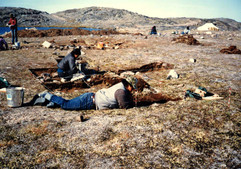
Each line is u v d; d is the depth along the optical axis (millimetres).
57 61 8320
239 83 5227
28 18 71625
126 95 3660
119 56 9516
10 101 3625
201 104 3801
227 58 8789
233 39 16641
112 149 2414
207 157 2258
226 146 2455
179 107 3688
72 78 5973
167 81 5672
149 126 2959
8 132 2771
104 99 3631
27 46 11758
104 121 3156
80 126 2988
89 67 7309
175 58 8891
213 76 5961
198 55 9562
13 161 2193
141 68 7500
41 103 3828
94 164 2150
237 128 2881
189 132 2785
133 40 15633
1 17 64812
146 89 4895
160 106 3795
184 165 2127
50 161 2201
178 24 72312
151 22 74250
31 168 2088
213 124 3008
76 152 2361
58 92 4906
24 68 6898
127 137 2658
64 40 15578
